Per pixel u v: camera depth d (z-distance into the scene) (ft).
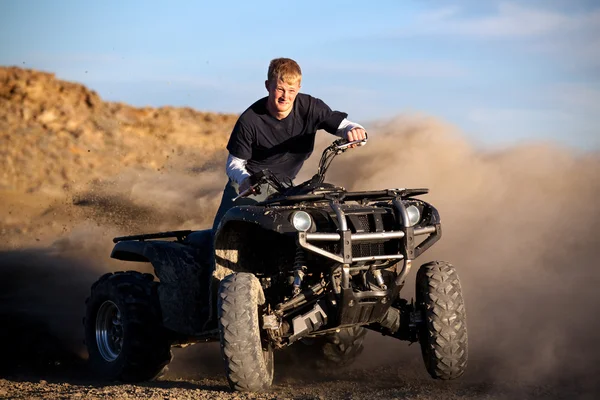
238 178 26.08
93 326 31.17
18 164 124.98
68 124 158.92
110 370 29.66
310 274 25.16
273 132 26.76
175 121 177.58
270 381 23.91
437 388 24.98
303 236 22.86
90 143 148.56
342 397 23.39
